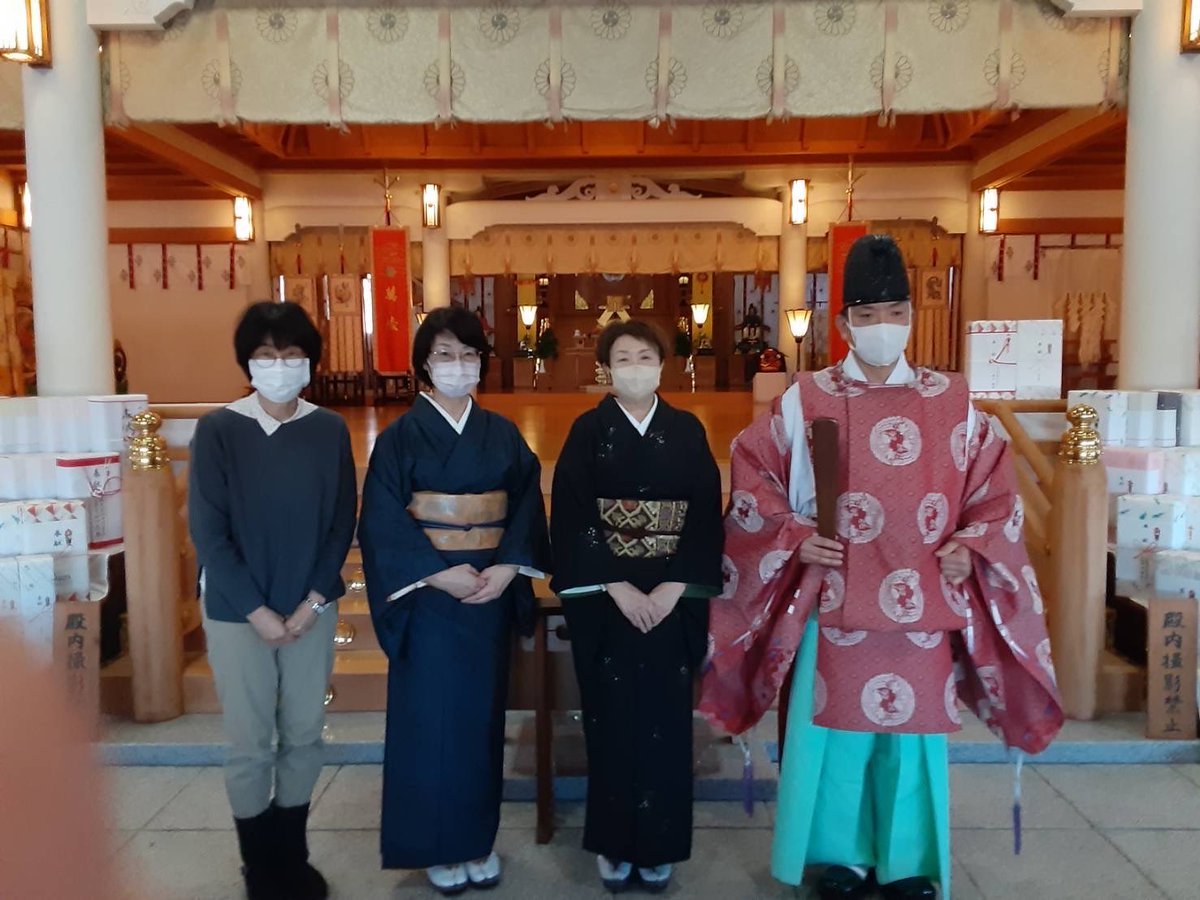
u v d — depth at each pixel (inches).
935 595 78.7
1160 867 91.9
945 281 367.2
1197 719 116.6
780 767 88.4
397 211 362.0
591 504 84.8
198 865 92.8
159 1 170.9
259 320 80.8
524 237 375.9
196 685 125.6
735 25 175.6
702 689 88.4
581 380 580.1
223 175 318.7
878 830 86.1
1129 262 173.8
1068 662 122.6
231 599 79.1
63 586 136.4
